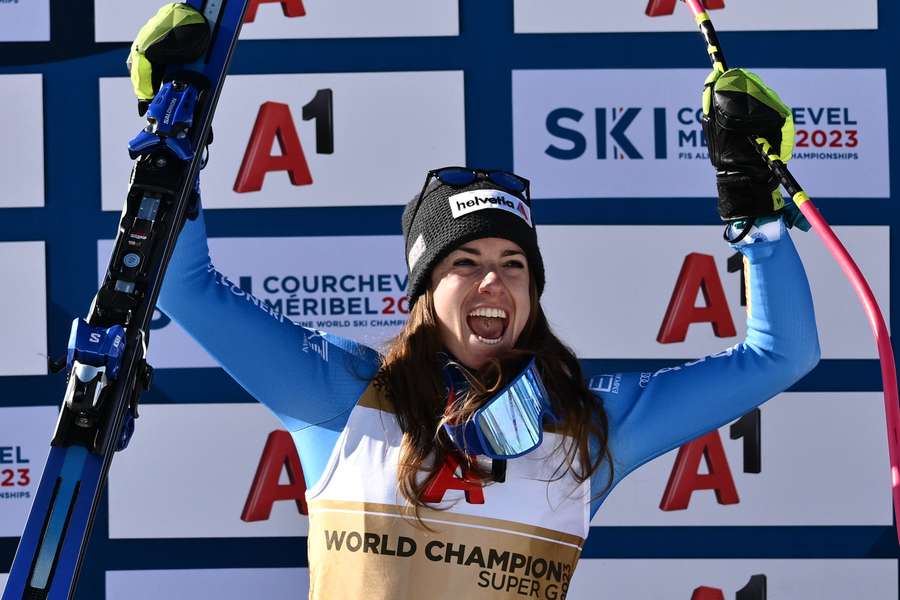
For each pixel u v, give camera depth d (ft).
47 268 36.68
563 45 36.83
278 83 36.50
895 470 24.32
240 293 26.78
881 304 36.83
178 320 26.14
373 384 26.32
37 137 36.60
